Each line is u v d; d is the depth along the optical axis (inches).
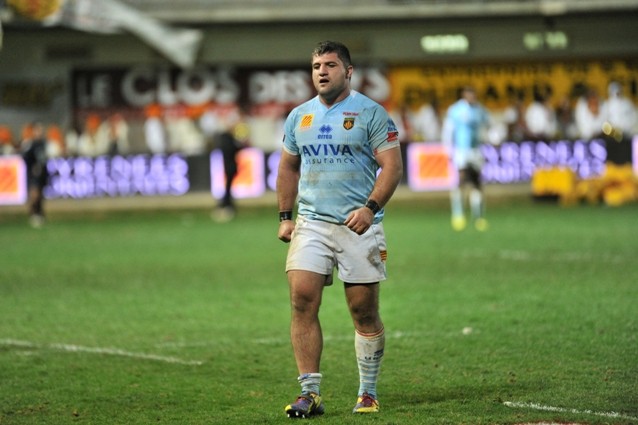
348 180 1053.8
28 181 4047.7
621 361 1284.4
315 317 1067.9
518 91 5305.1
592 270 2126.0
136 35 5029.5
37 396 1192.8
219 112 5201.8
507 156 4333.2
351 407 1100.5
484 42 5260.8
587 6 5167.3
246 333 1568.7
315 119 1060.5
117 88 5162.4
